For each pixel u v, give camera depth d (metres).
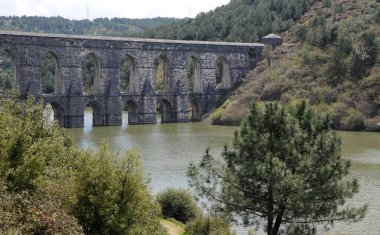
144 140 98.44
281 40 164.38
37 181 32.41
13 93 38.56
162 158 77.12
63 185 33.53
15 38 115.62
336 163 31.92
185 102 144.25
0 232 24.42
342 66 135.62
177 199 48.59
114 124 130.50
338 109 123.62
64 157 39.19
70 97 122.88
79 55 125.12
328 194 31.67
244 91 145.50
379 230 43.28
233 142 33.75
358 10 170.75
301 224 32.50
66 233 27.73
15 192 30.20
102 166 34.81
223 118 134.12
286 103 129.75
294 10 191.88
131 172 35.66
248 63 159.00
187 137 104.25
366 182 61.16
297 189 30.53
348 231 43.09
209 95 150.00
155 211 39.22
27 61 117.38
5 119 34.25
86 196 34.12
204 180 34.47
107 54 130.12
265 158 31.75
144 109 135.75
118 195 34.41
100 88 130.12
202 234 41.19
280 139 32.59
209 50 150.50
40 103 40.34
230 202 33.22
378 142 98.81
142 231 35.12
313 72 138.75
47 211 28.14
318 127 33.47
